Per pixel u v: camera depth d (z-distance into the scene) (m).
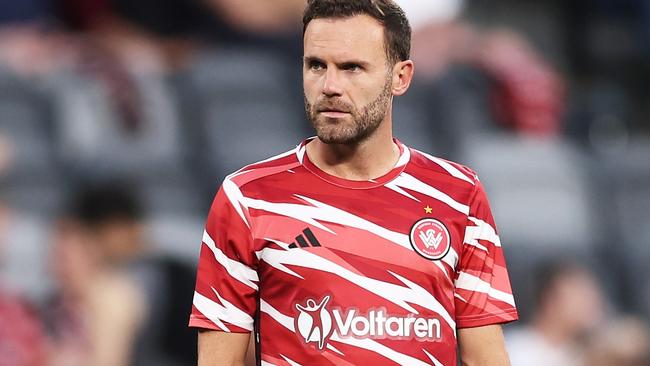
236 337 9.53
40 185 22.81
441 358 9.27
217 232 9.52
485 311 9.79
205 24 26.45
